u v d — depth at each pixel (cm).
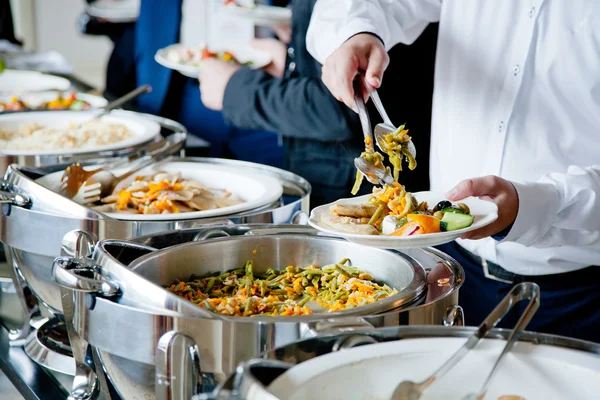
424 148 200
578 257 151
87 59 780
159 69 323
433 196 126
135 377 93
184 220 133
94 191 155
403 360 79
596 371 75
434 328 83
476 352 78
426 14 173
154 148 188
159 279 115
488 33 153
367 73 141
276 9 297
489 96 155
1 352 137
